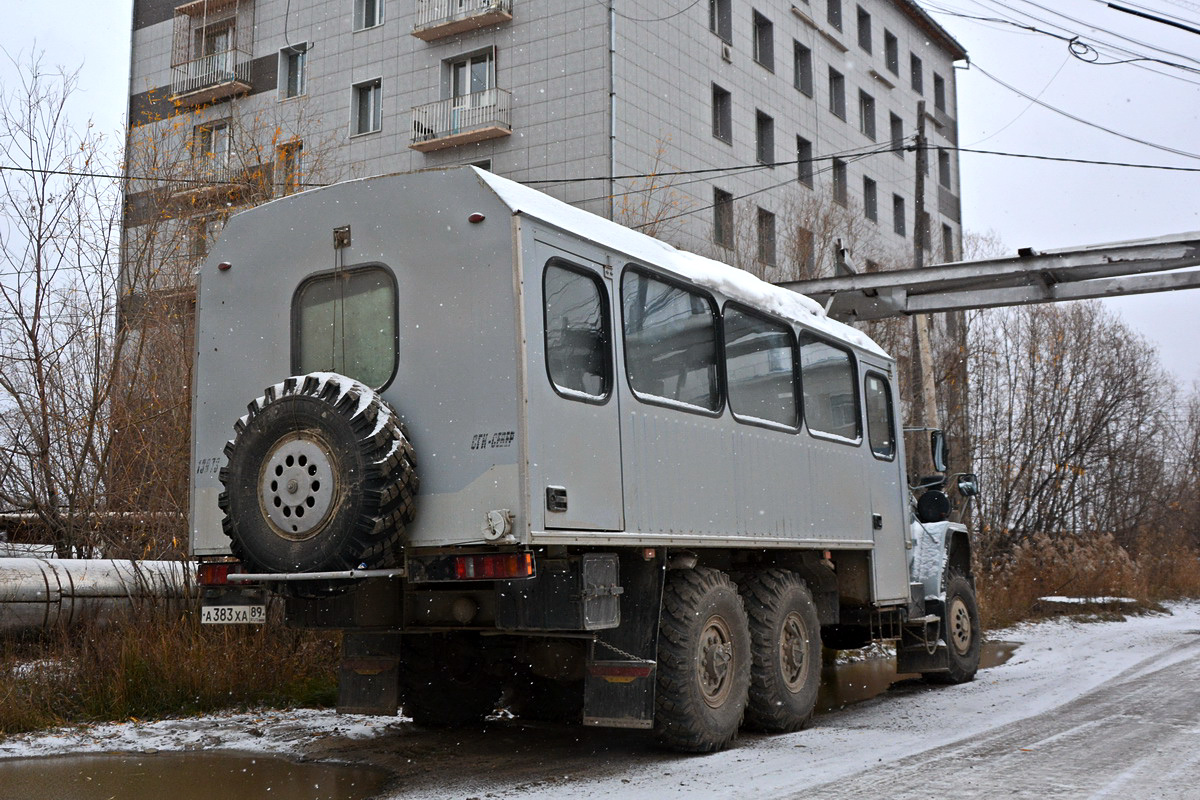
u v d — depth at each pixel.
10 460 11.47
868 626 10.58
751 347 8.36
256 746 7.29
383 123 27.67
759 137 30.59
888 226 37.22
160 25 31.31
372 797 5.82
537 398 5.96
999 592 20.33
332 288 6.80
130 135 13.36
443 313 6.23
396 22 27.78
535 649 7.21
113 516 11.09
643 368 6.99
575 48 25.14
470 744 7.43
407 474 5.98
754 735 7.95
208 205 12.92
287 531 6.04
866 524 9.86
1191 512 38.84
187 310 12.20
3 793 5.96
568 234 6.44
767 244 29.45
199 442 7.30
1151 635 16.58
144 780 6.29
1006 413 27.72
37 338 11.70
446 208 6.33
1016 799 5.36
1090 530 28.41
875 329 23.45
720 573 7.45
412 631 6.84
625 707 6.60
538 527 5.81
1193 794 5.45
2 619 9.55
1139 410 31.16
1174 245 11.79
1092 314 29.81
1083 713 8.43
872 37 37.06
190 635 9.02
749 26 30.11
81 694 8.29
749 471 8.02
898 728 8.11
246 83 29.58
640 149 25.31
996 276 12.41
